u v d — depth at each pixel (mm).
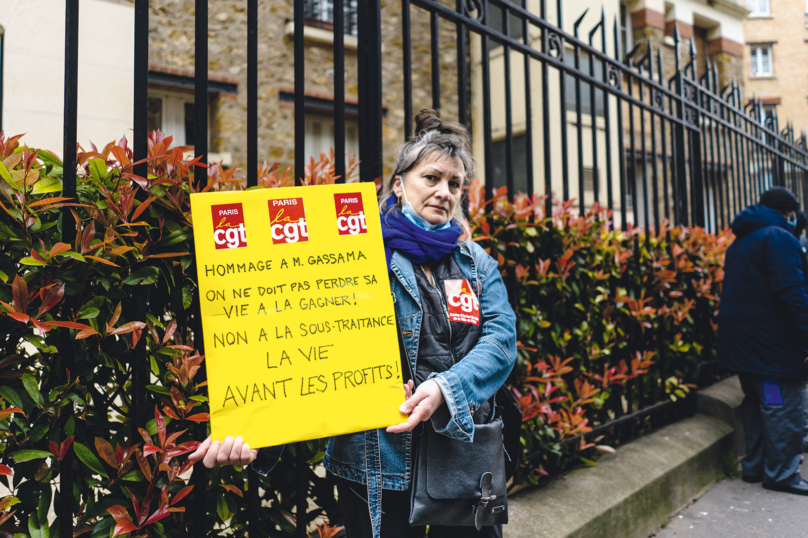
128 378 1367
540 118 7785
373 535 1299
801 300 2854
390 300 1291
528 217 2596
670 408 3607
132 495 1194
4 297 1090
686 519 2785
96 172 1234
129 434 1291
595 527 2246
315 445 1644
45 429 1140
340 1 1765
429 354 1328
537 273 2551
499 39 2438
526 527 2111
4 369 1124
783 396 3004
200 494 1338
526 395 2455
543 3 2713
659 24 9461
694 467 3047
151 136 1422
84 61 4156
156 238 1330
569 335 2664
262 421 1139
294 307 1216
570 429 2553
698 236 3963
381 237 1325
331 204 1293
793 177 6887
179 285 1365
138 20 1325
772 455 3057
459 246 1460
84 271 1183
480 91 8453
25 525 1187
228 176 1516
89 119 4164
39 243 1147
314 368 1198
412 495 1284
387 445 1326
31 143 3869
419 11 7723
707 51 11180
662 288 3432
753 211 3223
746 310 3100
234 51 6207
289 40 6625
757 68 18344
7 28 3795
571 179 7617
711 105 4688
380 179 1907
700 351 3889
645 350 3402
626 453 2928
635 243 3275
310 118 6965
